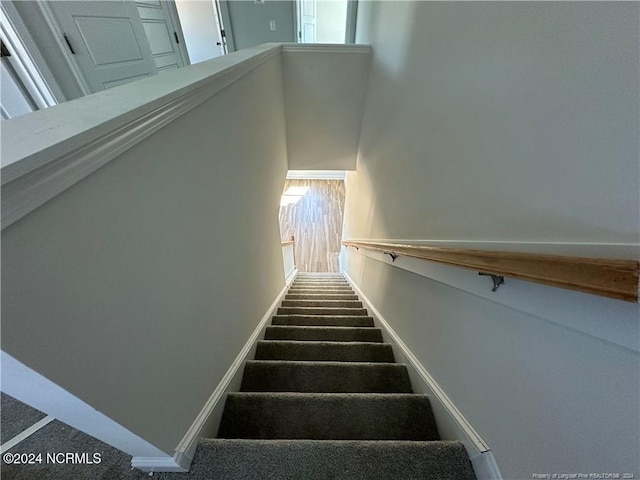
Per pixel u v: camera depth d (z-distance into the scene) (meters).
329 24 4.24
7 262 0.37
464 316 1.02
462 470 0.90
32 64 1.39
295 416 1.17
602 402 0.54
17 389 0.48
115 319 0.57
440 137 1.20
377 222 2.44
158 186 0.72
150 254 0.69
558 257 0.54
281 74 2.59
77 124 0.48
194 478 0.86
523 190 0.73
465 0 0.97
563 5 0.58
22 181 0.37
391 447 0.95
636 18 0.45
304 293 3.44
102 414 0.54
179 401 0.85
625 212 0.49
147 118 0.64
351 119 2.99
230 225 1.32
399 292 1.78
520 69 0.72
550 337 0.65
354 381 1.46
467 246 0.99
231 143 1.30
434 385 1.22
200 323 1.00
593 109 0.53
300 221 6.31
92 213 0.51
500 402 0.82
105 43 1.75
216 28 4.18
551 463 0.65
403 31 1.65
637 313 0.47
